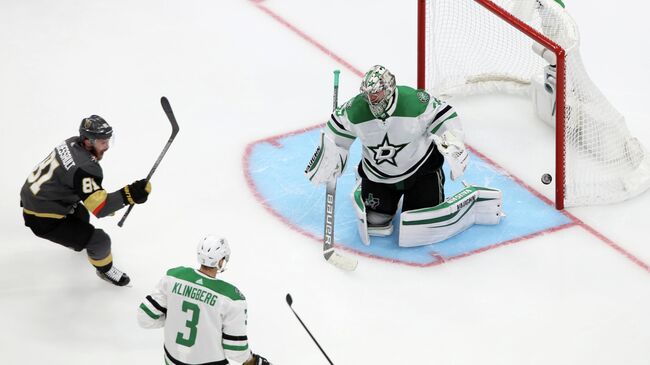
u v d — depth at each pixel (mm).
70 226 22641
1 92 31969
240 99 32062
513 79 32281
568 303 23609
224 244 18641
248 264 24719
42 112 31016
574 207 27156
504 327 22828
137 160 28766
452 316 23156
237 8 37469
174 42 35188
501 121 31016
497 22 32562
